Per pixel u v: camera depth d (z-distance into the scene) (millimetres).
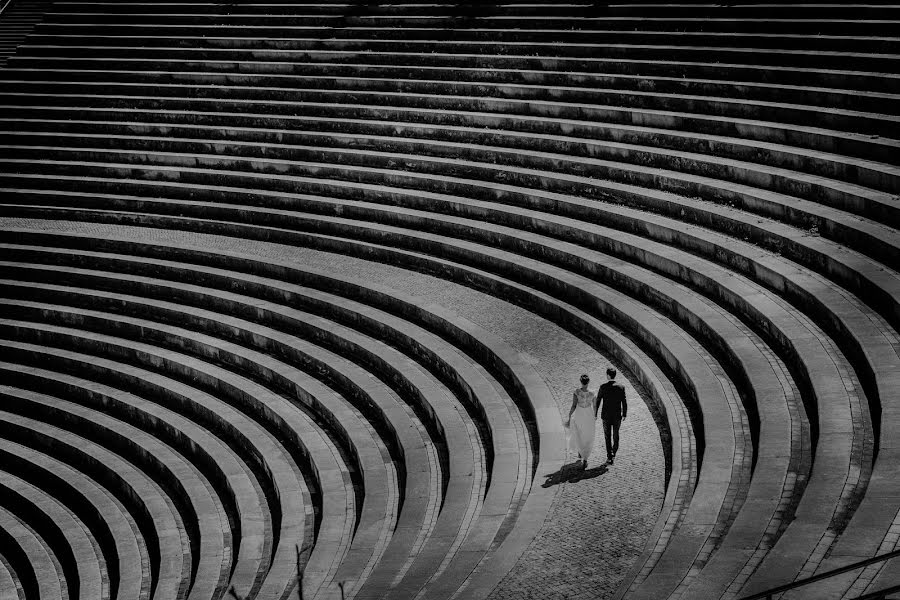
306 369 21031
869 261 15633
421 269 22828
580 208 21516
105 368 22953
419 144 25859
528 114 25094
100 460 20594
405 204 24719
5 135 30750
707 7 24328
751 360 14734
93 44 33312
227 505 18141
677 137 21547
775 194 18625
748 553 10164
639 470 13875
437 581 11680
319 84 29344
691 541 10938
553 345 18250
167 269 24938
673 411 14805
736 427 13547
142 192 28156
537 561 11781
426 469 16031
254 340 22234
